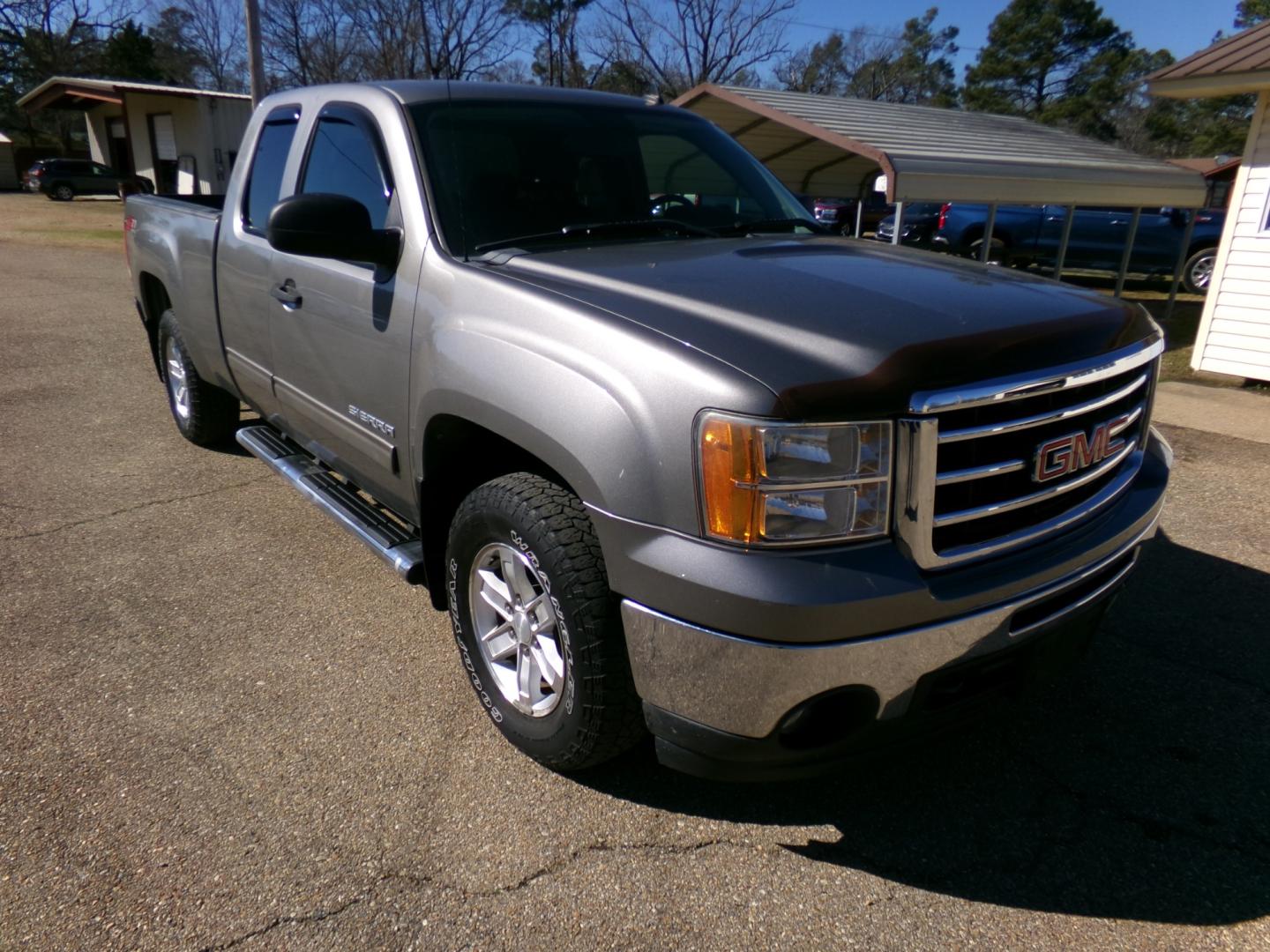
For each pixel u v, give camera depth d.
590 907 2.29
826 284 2.52
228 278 4.26
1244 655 3.50
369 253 2.98
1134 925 2.26
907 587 2.05
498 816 2.59
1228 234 8.56
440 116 3.27
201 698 3.12
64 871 2.35
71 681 3.20
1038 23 58.81
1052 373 2.21
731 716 2.12
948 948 2.19
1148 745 2.97
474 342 2.61
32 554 4.18
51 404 6.65
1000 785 2.77
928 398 2.04
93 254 16.91
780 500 2.00
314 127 3.74
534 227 3.13
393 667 3.33
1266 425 6.89
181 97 28.31
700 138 3.90
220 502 4.84
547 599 2.53
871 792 2.73
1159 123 56.75
